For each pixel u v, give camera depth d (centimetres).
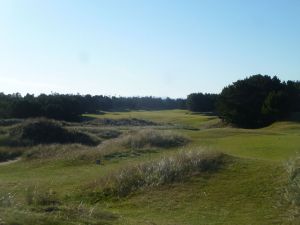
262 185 1561
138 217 1363
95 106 10612
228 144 2917
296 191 1445
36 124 3684
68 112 7100
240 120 6197
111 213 1319
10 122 4609
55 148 3070
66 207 1258
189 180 1684
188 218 1347
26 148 3253
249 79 6419
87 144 3547
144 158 2350
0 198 1304
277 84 6319
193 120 7444
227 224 1272
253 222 1285
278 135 3491
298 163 1688
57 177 2098
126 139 2817
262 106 6019
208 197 1534
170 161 1803
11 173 2411
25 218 1023
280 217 1311
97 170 2167
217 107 6706
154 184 1683
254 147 2681
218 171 1727
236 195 1520
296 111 6100
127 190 1670
